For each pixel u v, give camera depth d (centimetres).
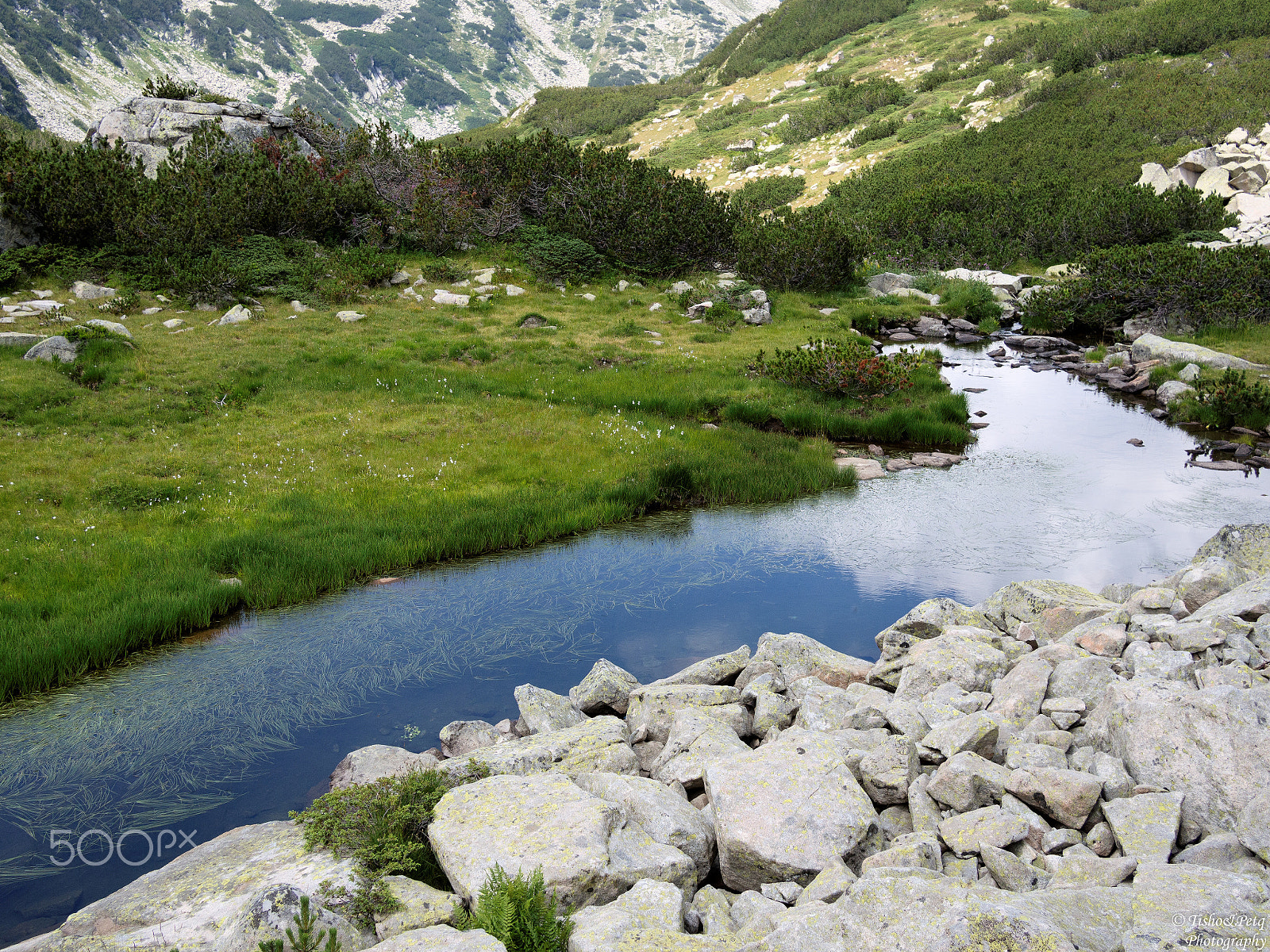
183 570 979
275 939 391
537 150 3438
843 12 11325
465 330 2306
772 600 960
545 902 422
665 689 704
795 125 8350
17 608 868
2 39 18912
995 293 3412
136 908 450
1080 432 1711
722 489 1341
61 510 1143
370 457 1409
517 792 519
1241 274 2564
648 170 3444
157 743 681
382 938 416
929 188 4547
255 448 1423
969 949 337
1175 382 1939
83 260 2353
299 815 534
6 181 2347
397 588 1003
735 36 12544
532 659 827
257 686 772
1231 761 462
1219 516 1204
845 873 439
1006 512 1241
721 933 406
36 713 725
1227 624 663
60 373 1673
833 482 1397
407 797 523
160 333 2039
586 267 3072
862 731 598
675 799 531
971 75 8181
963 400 1805
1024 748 547
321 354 1956
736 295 2859
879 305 3134
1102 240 3853
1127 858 422
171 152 2819
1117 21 6856
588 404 1748
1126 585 876
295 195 2781
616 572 1047
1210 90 5156
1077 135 5328
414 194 3155
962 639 748
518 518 1167
